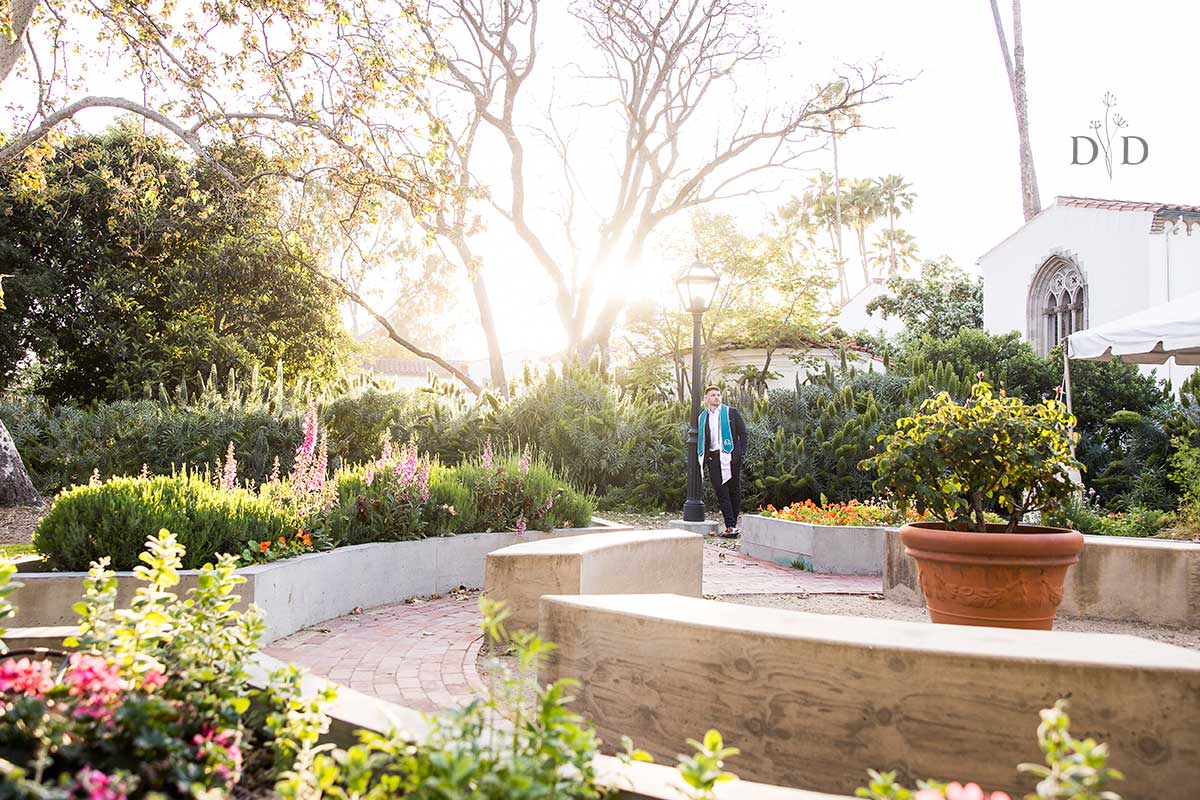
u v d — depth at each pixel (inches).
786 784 121.7
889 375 701.9
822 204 2501.2
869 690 117.0
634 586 264.4
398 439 653.3
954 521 228.2
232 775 83.1
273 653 223.9
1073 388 745.6
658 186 1064.2
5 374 905.5
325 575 267.9
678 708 133.3
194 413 629.9
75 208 900.6
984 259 1148.5
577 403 658.8
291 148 556.7
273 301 955.3
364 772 73.3
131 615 106.6
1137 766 105.3
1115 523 418.3
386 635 249.1
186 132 535.2
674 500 628.7
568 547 245.8
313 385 943.7
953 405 227.9
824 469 582.2
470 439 653.3
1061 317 1040.8
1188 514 415.2
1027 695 109.5
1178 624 288.2
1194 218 881.5
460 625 265.7
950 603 205.6
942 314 1408.7
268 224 697.6
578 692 147.9
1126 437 677.3
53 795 63.7
